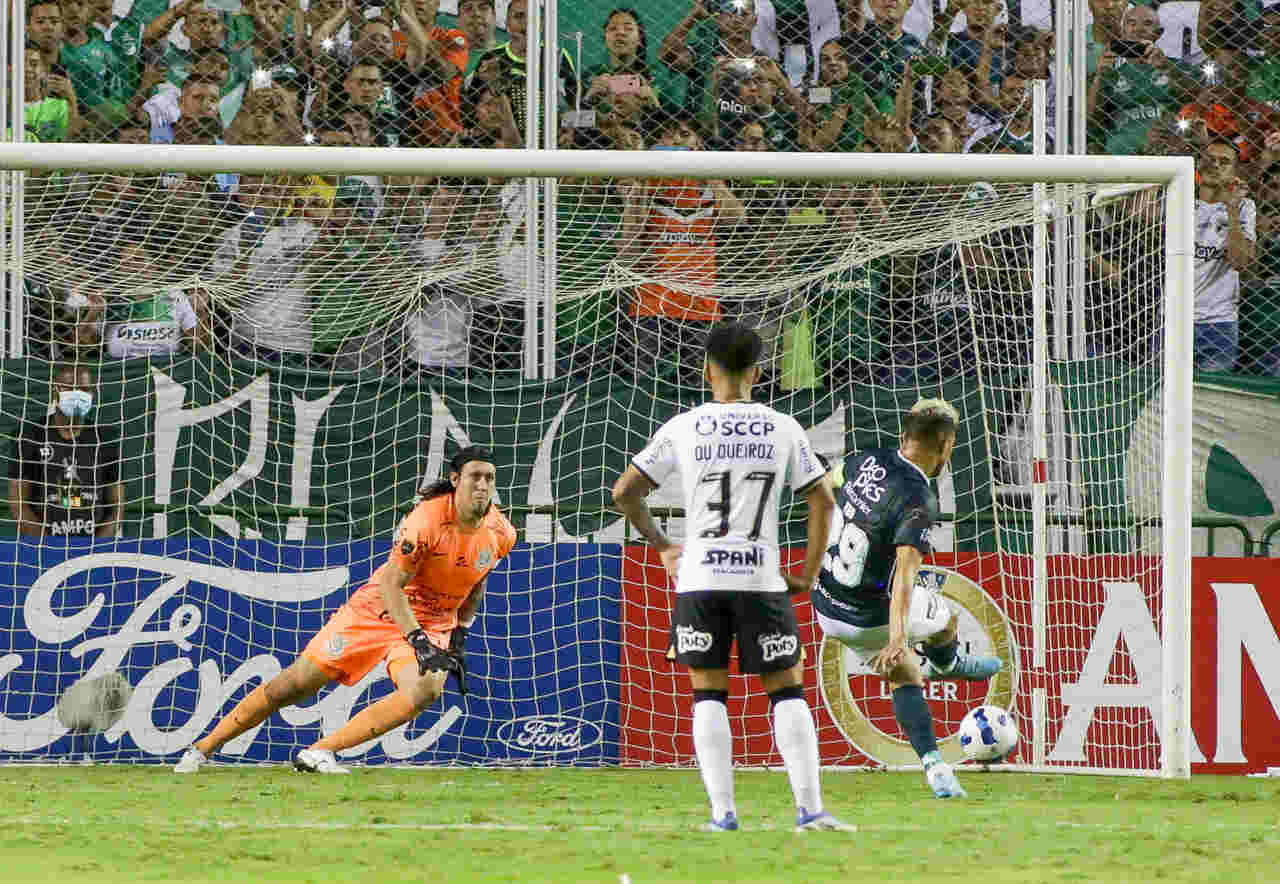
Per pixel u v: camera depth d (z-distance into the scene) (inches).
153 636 1304.1
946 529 1433.3
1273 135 1555.1
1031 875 583.2
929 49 1566.2
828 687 1309.1
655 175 1197.1
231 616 1314.0
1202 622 1320.1
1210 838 746.8
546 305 1443.2
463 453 1094.4
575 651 1327.5
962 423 1444.4
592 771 1259.8
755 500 709.9
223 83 1496.1
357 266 1454.2
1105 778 1211.9
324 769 1187.3
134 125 1481.3
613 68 1528.1
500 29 1523.1
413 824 798.5
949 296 1499.8
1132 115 1563.7
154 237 1418.6
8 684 1283.2
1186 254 1216.2
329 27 1505.9
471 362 1459.2
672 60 1535.4
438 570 1115.3
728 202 1448.1
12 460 1362.0
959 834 746.2
